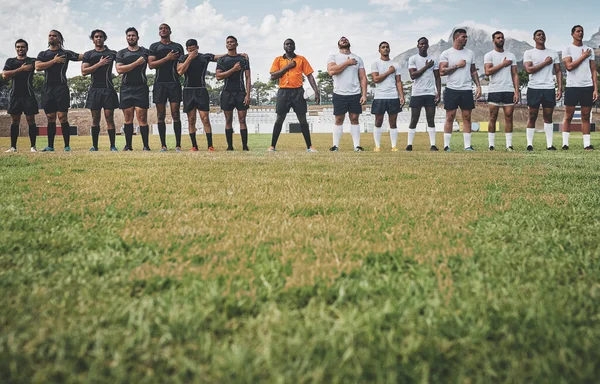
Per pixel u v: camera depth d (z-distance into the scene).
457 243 2.22
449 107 11.00
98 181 4.59
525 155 9.00
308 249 2.08
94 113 10.49
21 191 3.93
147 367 1.12
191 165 6.38
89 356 1.16
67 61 10.27
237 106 10.74
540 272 1.76
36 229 2.49
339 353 1.16
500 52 10.87
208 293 1.50
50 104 10.23
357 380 1.05
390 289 1.57
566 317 1.34
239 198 3.55
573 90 10.92
